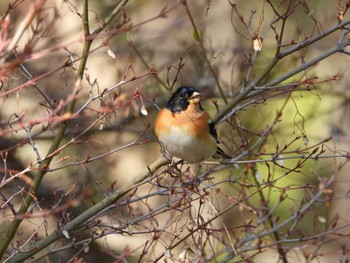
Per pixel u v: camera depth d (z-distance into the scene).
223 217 12.90
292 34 17.33
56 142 9.47
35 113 13.79
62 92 14.00
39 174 9.27
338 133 14.37
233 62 14.90
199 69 14.61
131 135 16.12
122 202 9.55
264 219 10.33
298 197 16.61
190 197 9.71
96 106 13.96
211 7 17.39
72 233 9.66
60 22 12.94
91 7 14.94
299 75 16.20
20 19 11.81
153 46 15.34
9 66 6.80
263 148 10.98
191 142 10.23
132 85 14.22
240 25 17.45
